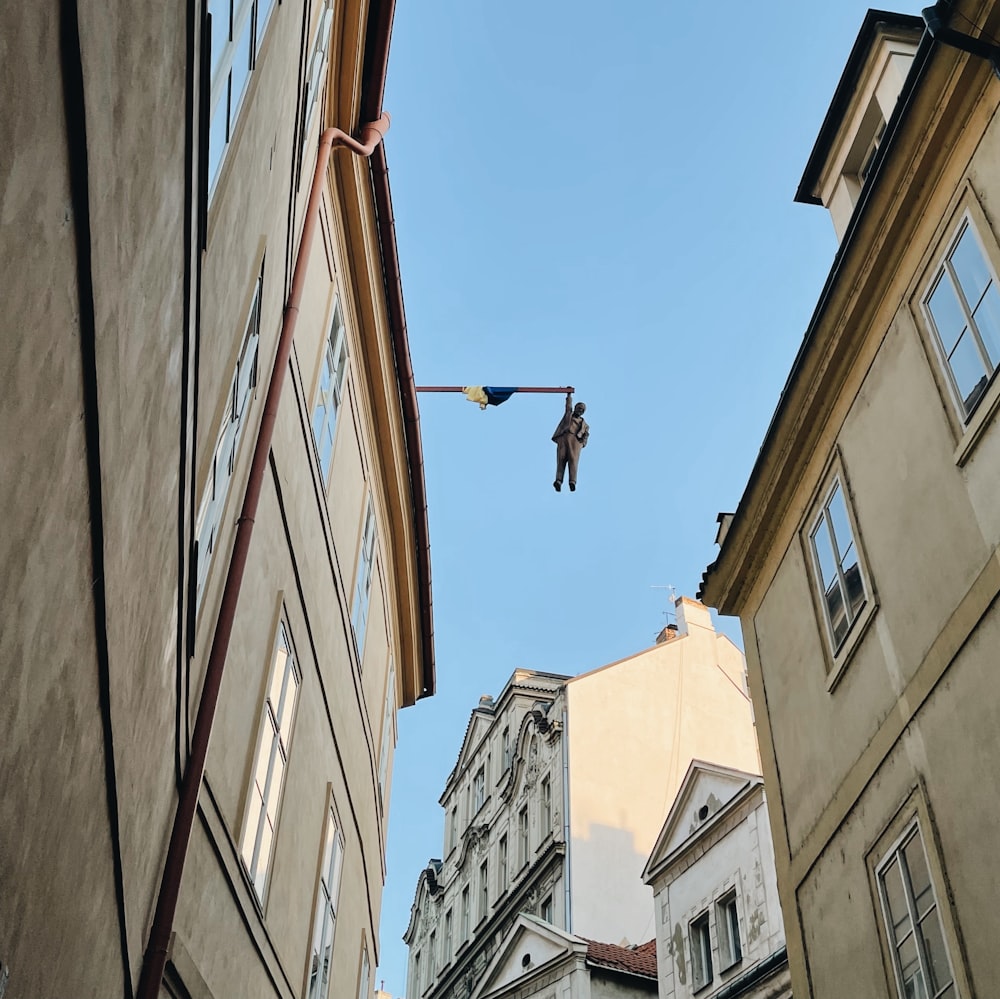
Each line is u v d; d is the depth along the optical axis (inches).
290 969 395.2
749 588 512.1
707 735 1259.8
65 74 100.3
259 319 306.5
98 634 140.9
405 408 631.8
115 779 167.2
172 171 149.3
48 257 102.0
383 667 686.5
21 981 142.7
